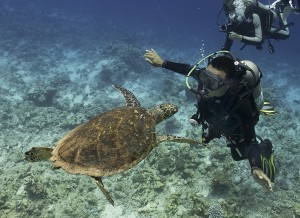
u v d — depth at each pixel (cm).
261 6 716
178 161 880
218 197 817
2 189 804
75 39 2458
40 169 913
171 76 1761
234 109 327
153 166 900
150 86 1650
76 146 278
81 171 263
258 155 306
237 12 677
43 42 2347
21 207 747
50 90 1446
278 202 827
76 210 776
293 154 1070
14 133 1159
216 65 330
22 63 1909
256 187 866
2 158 1025
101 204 815
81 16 3547
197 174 884
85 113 1317
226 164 898
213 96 337
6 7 3450
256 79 332
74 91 1562
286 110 1430
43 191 794
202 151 999
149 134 296
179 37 3048
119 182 862
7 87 1573
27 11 3372
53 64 1938
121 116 303
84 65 1952
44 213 759
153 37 2919
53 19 3161
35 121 1209
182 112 1366
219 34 3297
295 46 3017
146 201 800
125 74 1733
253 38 681
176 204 777
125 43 2084
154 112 328
